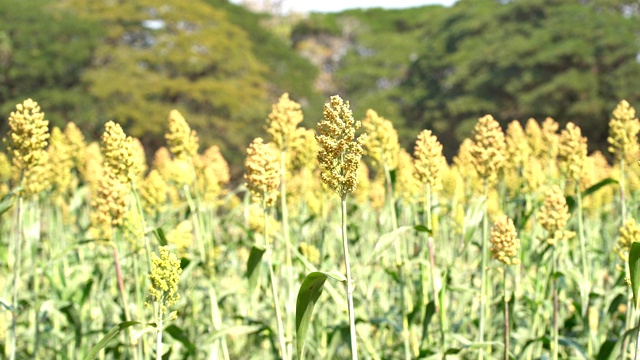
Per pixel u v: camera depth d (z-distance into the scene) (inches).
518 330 262.4
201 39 1850.4
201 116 1790.1
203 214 289.7
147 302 166.2
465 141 318.0
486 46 2110.0
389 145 243.1
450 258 292.5
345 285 150.8
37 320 235.0
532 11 2156.7
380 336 297.7
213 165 294.7
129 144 201.6
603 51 1850.4
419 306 233.6
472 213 207.9
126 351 262.1
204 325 277.4
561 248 259.8
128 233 207.6
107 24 1910.7
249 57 1947.6
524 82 1916.8
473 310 276.2
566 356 265.1
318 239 333.4
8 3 1752.0
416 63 2452.0
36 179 211.3
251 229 284.5
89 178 307.9
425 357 217.6
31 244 237.8
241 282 310.2
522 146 267.9
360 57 2691.9
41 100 1699.1
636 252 150.1
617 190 399.9
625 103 246.5
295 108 223.9
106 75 1744.6
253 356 280.5
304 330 156.6
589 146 1941.4
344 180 145.3
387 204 274.8
